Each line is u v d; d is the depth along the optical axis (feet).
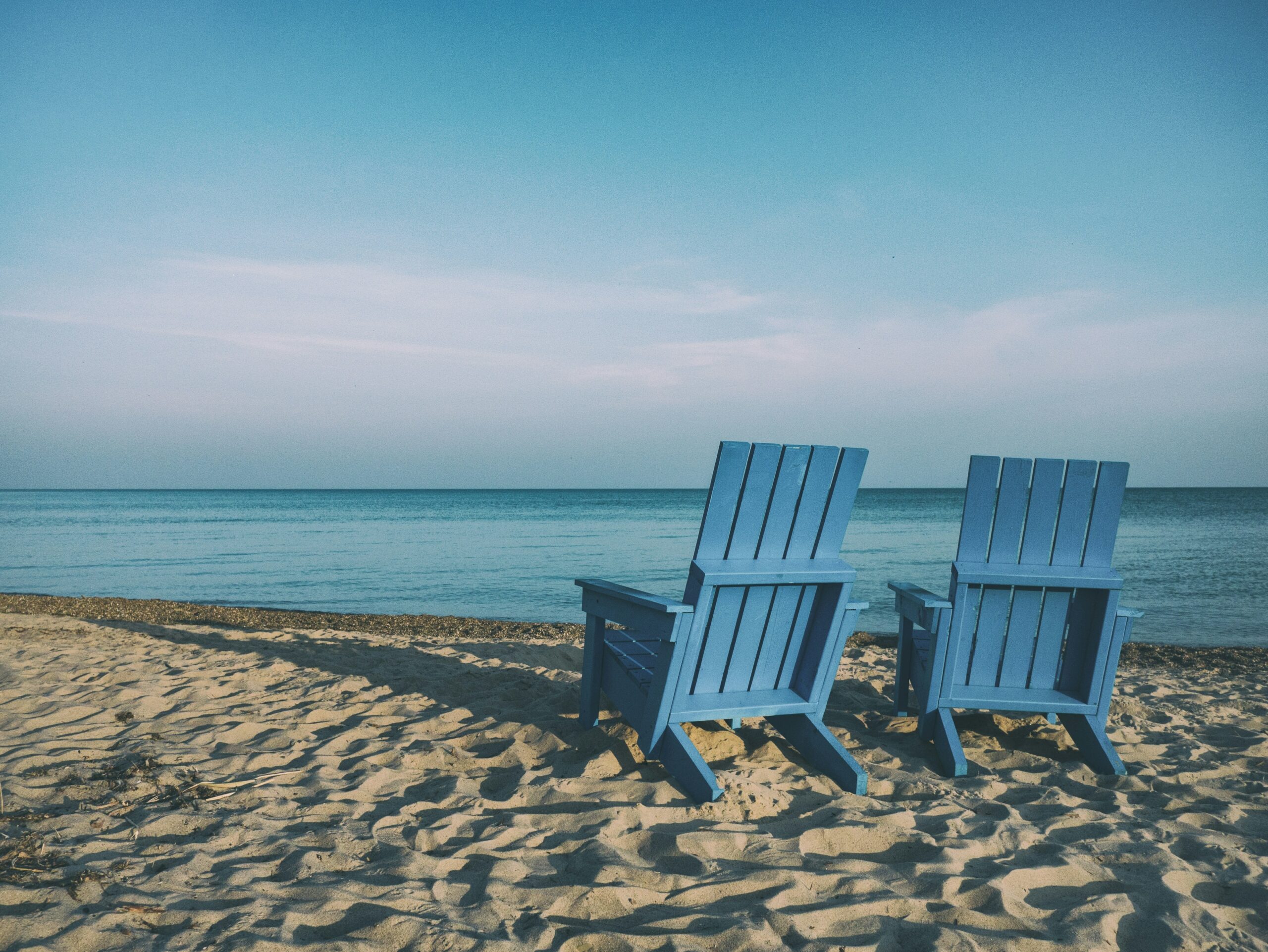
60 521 154.51
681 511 206.08
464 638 25.89
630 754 10.61
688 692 10.30
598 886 6.78
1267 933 6.55
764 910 6.45
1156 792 10.05
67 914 5.93
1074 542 11.10
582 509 228.22
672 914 6.47
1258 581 48.57
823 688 10.66
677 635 9.36
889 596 43.91
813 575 9.87
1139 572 53.57
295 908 6.24
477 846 7.77
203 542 92.17
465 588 50.24
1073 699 11.25
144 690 13.75
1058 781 10.52
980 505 11.05
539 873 7.18
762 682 10.76
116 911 6.01
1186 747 11.89
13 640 19.54
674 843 7.86
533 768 10.46
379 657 18.40
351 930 5.98
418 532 115.03
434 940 5.80
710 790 8.94
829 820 8.57
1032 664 11.58
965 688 11.58
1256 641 31.24
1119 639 11.00
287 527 131.13
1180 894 7.07
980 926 6.46
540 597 46.09
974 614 11.46
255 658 17.40
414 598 45.65
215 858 7.23
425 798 9.34
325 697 13.98
